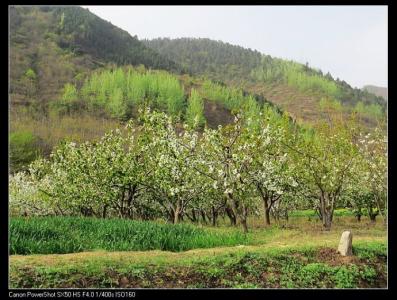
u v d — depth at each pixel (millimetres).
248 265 15031
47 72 157250
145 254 16047
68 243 16922
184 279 14039
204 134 24922
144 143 27781
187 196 28344
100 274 13570
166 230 19875
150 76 150500
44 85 148125
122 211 30766
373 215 39406
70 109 128500
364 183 33688
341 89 198000
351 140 27672
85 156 30359
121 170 29172
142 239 18406
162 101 131375
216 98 152500
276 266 15203
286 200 35688
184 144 25125
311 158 27578
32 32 191375
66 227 19719
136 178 28922
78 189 31062
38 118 113938
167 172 25859
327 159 27328
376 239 20203
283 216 43531
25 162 71562
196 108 120625
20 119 106750
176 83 148625
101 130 111250
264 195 30703
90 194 30141
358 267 15398
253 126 25609
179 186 26359
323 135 27891
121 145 30031
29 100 127438
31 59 165250
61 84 152000
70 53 184125
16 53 162125
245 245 19047
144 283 13602
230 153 23656
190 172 26344
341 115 29500
